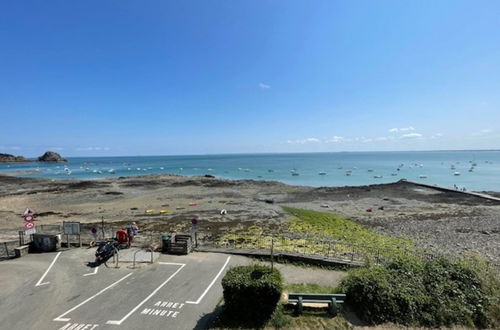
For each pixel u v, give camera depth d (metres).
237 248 20.62
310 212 39.72
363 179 91.56
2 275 16.02
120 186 68.88
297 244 24.70
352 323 10.27
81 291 13.99
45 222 34.94
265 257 18.50
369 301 10.59
